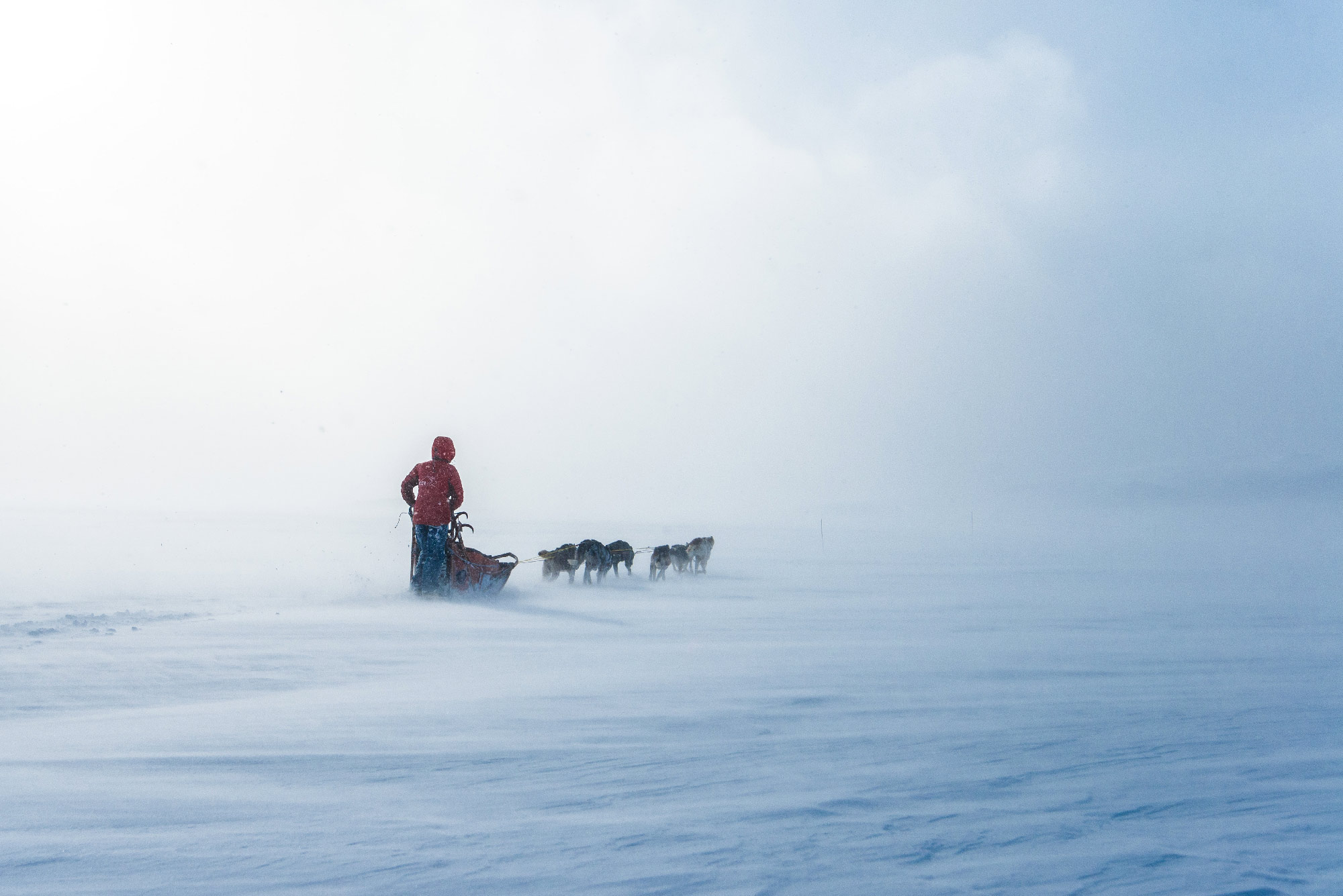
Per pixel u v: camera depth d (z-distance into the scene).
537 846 2.53
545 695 4.96
